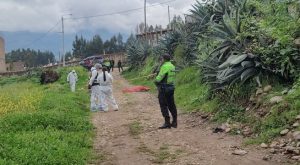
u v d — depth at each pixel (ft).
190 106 53.36
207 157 30.81
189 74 69.10
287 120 34.40
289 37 41.01
